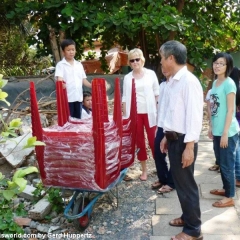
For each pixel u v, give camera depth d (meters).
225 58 3.37
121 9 7.10
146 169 4.49
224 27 9.12
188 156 2.60
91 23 6.69
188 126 2.55
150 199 3.90
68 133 2.95
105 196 3.94
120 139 3.24
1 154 4.52
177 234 3.08
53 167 3.06
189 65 8.34
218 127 3.50
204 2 8.85
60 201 3.62
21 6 7.08
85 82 4.98
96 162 2.90
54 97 6.68
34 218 3.53
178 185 2.79
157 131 3.91
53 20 7.38
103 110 2.95
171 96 2.66
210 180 4.31
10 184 1.92
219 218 3.38
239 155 3.92
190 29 7.39
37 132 3.05
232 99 3.35
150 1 6.80
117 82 3.18
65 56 4.74
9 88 6.28
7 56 11.10
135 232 3.25
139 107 4.22
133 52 4.11
